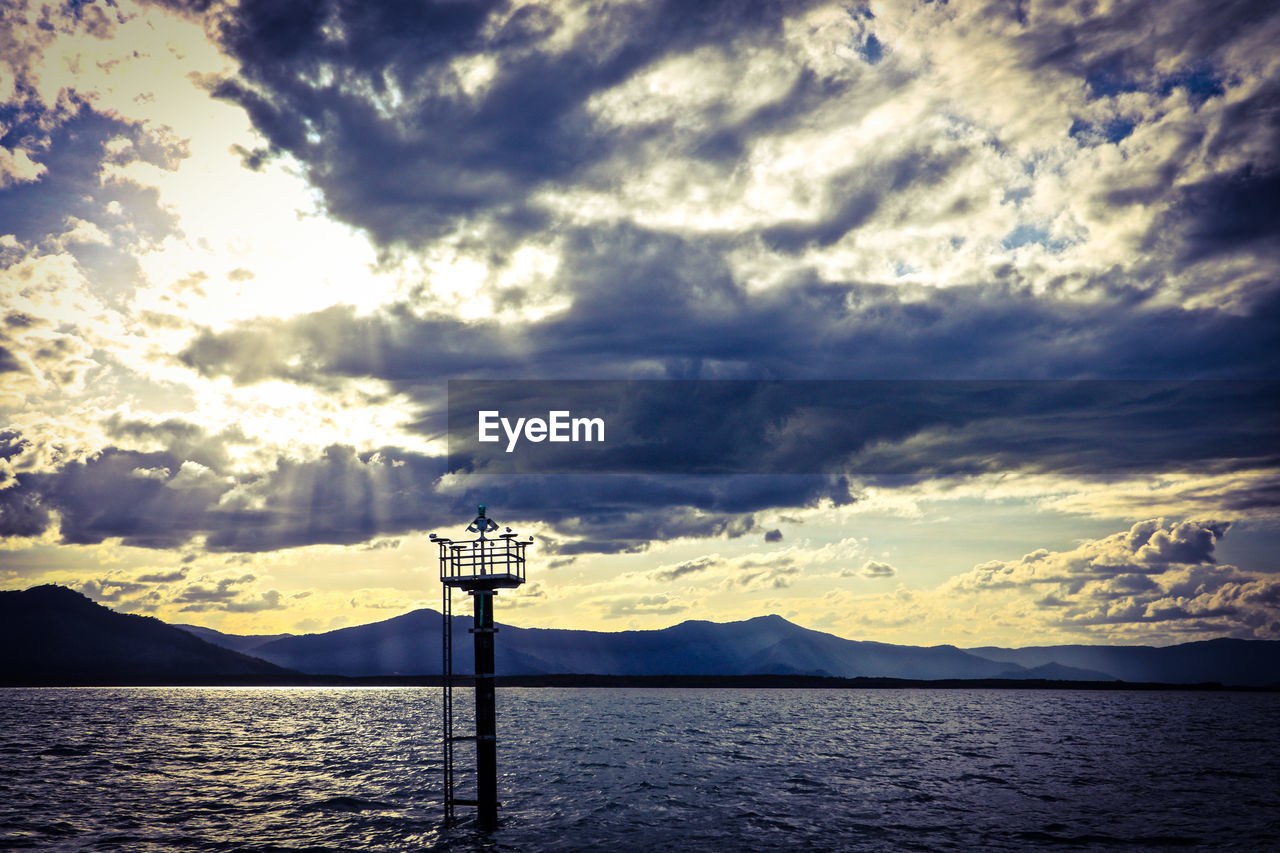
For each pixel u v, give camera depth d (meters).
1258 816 43.59
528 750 76.25
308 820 40.84
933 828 39.88
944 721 135.25
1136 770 64.56
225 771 61.00
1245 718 152.75
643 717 135.00
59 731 102.00
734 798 48.25
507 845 35.44
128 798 48.31
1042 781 57.28
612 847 35.22
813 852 34.81
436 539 36.81
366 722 121.75
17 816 42.50
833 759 71.00
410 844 35.56
